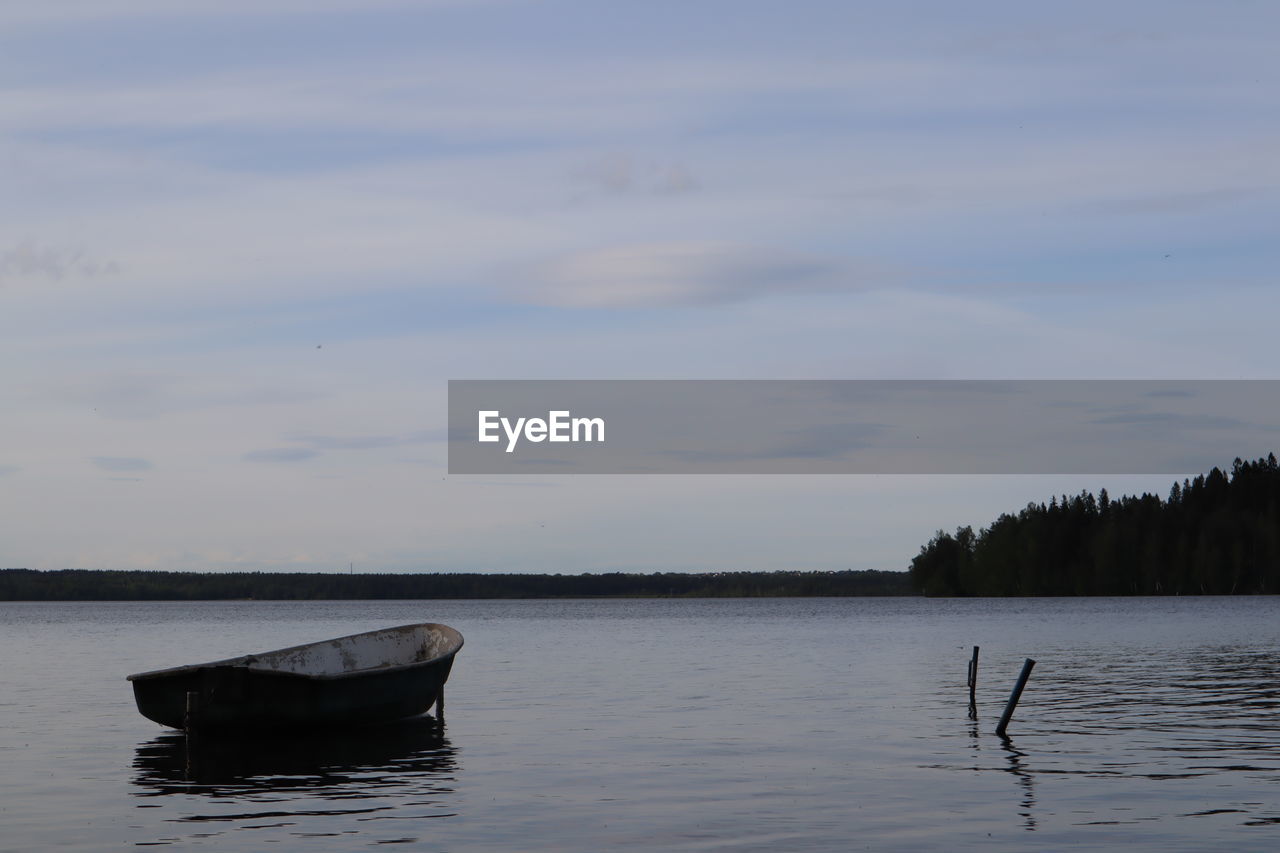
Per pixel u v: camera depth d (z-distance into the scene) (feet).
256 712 95.14
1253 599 562.25
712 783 74.95
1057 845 57.82
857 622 404.16
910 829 61.41
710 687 144.05
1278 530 575.38
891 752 87.20
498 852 57.11
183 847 58.34
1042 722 103.91
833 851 56.90
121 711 120.16
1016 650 216.74
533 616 577.84
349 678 98.53
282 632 364.99
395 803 69.05
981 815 64.59
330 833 61.21
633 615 582.35
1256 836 59.41
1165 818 63.57
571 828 62.08
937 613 492.13
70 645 274.77
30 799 71.05
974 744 90.99
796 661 194.29
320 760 85.51
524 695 134.82
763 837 59.82
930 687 140.87
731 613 593.01
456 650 112.88
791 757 85.25
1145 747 88.48
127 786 75.31
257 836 60.64
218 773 80.07
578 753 88.02
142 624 469.57
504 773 79.30
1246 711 111.04
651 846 58.03
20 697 136.26
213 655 228.02
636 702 125.59
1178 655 197.57
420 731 101.40
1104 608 492.54
